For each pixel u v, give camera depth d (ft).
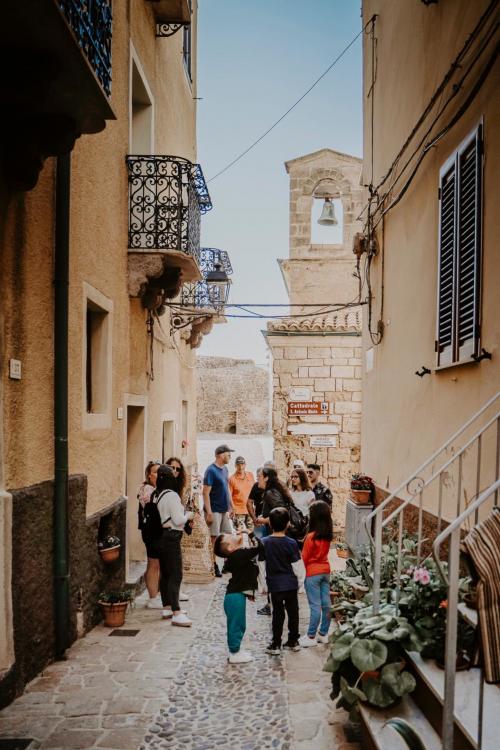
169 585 22.20
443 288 19.54
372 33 31.63
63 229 18.26
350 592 21.13
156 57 32.45
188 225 27.91
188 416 48.60
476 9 17.01
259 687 16.03
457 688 11.11
